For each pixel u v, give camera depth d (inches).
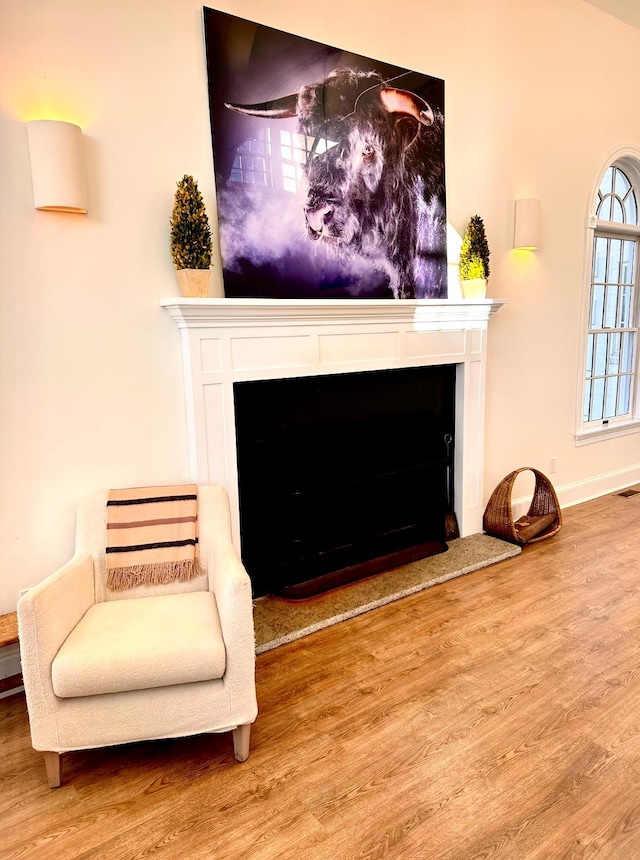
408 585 121.0
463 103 135.0
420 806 66.1
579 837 61.6
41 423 91.4
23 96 84.7
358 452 126.0
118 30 91.0
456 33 131.8
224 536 91.5
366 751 75.3
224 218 101.8
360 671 93.3
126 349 97.3
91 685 67.2
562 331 168.4
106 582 86.8
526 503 166.4
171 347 101.7
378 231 122.0
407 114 124.4
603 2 156.7
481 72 137.6
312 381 116.6
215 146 100.3
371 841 61.7
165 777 72.1
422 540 139.0
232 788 69.8
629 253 192.9
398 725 80.1
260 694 87.8
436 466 138.9
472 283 134.3
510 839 61.6
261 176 105.4
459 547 140.8
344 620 109.7
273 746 76.8
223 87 100.3
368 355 121.0
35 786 71.3
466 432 142.7
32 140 84.0
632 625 105.7
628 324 197.6
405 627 106.8
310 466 119.2
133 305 97.1
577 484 182.1
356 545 128.0
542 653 97.2
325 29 111.7
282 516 116.6
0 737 81.0
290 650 100.0
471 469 145.8
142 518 90.7
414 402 134.3
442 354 134.3
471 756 73.9
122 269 95.3
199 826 64.4
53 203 85.0
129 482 100.3
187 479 106.3
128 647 69.1
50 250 88.9
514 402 159.2
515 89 145.1
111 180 92.8
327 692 88.0
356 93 116.2
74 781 72.0
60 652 68.7
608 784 68.7
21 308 87.7
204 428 102.2
